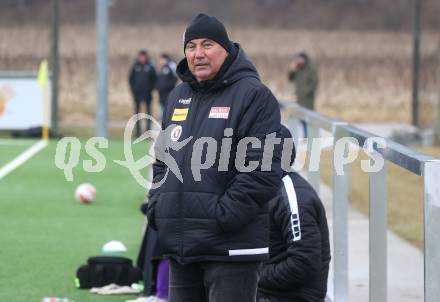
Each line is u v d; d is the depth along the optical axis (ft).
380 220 52.54
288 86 384.88
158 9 642.63
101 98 227.61
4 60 418.31
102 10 226.17
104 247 95.35
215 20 46.62
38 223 112.37
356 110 343.46
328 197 123.65
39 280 82.48
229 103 46.42
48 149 200.34
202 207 45.80
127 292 77.05
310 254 54.65
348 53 490.49
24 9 619.26
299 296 55.93
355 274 85.51
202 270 47.50
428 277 36.73
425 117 330.54
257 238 46.32
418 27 289.12
